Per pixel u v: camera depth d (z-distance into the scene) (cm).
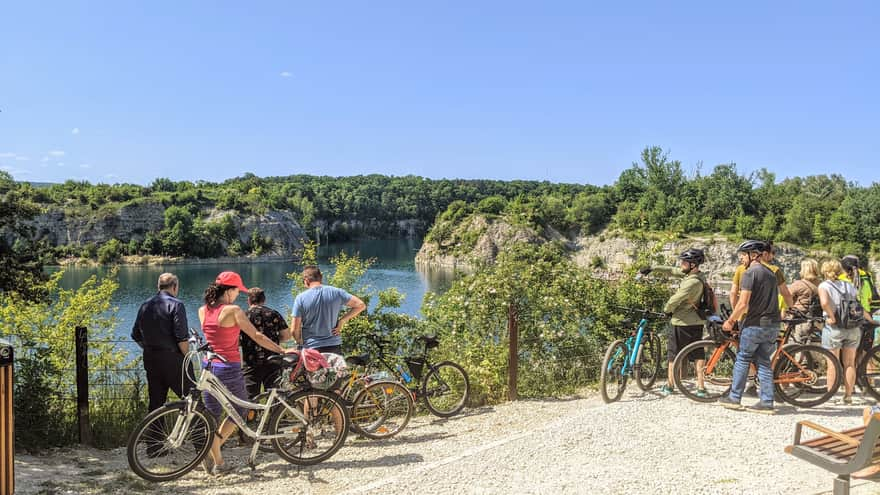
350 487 507
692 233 11125
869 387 715
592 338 973
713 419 636
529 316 937
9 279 1098
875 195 10331
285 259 17562
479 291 968
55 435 686
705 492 452
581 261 11375
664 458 527
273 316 671
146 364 640
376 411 653
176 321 633
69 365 923
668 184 12700
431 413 742
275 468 563
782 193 12088
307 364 570
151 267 14950
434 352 889
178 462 544
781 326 709
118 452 655
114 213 17325
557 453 542
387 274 9475
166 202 18388
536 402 797
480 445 585
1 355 402
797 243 10362
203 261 16612
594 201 12369
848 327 672
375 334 834
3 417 401
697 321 725
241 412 567
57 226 16775
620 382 738
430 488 476
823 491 444
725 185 11869
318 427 577
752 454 534
